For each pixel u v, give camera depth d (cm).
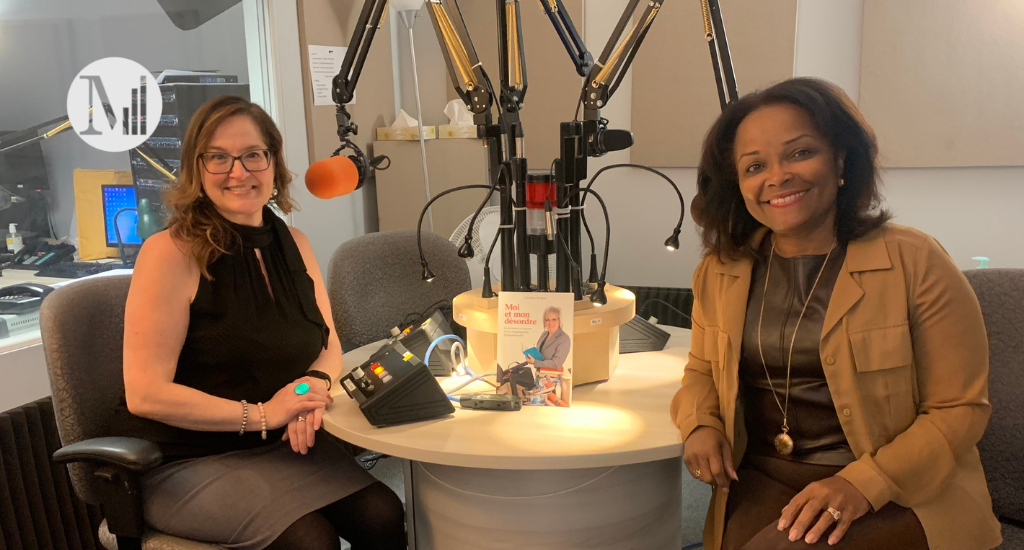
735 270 138
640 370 171
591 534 142
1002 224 259
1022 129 246
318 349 170
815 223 129
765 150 122
